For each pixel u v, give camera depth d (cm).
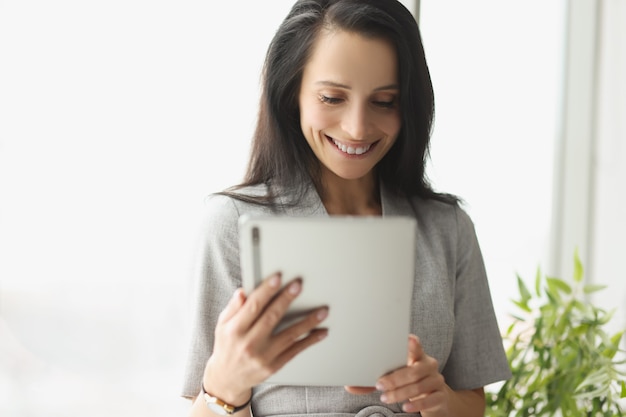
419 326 121
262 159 126
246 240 87
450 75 204
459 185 209
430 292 123
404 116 119
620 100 213
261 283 89
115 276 170
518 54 211
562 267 223
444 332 123
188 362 117
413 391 103
